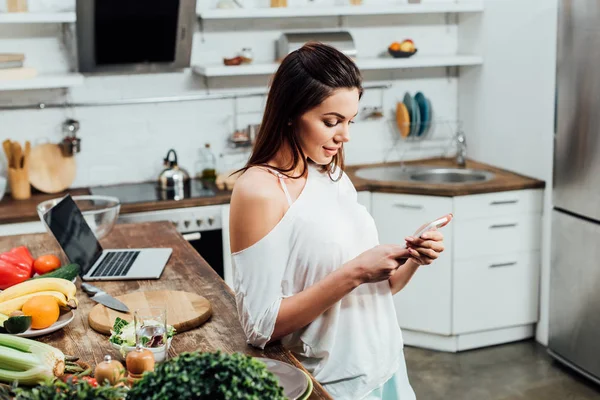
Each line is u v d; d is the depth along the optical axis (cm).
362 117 470
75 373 169
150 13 390
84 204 292
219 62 439
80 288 234
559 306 390
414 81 479
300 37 428
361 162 477
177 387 124
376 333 188
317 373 185
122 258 262
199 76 436
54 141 416
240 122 448
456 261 399
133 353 163
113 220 278
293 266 178
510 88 428
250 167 175
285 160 174
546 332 414
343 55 167
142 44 400
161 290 224
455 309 405
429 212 399
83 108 418
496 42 439
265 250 169
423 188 396
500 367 392
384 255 169
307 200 175
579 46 356
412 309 414
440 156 490
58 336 196
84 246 254
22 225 362
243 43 441
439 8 439
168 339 180
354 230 187
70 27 409
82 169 425
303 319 171
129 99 422
